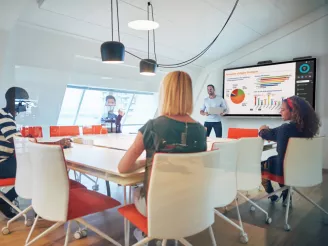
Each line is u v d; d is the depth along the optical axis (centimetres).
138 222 121
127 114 617
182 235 109
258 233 182
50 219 132
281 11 342
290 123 196
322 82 278
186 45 453
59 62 374
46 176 129
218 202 147
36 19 318
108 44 257
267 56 424
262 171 213
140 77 511
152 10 329
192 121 119
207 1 324
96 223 210
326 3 269
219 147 145
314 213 204
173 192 104
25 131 274
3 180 192
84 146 213
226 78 493
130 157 114
